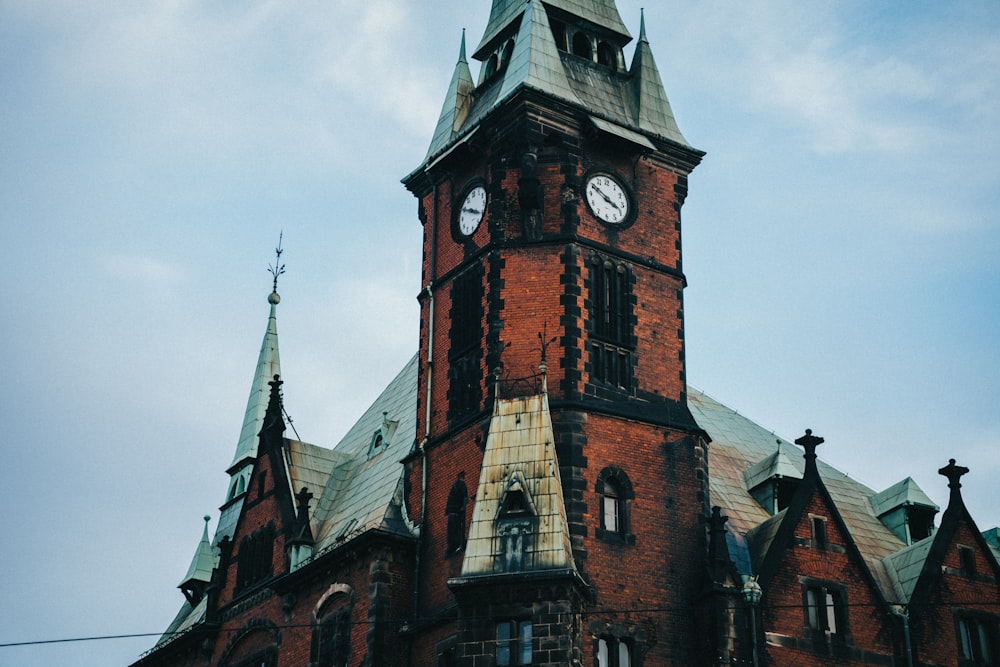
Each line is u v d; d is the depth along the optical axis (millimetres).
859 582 62969
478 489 59219
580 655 56406
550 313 64500
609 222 67250
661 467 63312
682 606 60719
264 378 91000
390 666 62438
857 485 73562
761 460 72500
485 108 71312
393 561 64375
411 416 73562
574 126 67938
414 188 73375
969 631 63844
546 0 72000
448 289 69000
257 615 70312
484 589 56812
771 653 60031
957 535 65312
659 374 65500
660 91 71750
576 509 60500
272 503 72438
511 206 66812
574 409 62344
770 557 61875
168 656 75875
